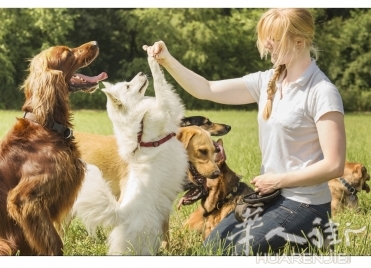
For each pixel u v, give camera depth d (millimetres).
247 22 29781
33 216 4141
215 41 29531
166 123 4496
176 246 4832
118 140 4566
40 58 4441
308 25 4047
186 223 5277
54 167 4184
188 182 5020
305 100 4023
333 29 26891
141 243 4391
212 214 5184
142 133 4473
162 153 4492
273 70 4547
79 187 4398
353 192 6348
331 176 3908
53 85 4293
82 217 4391
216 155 5105
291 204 4102
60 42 28344
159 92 4480
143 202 4434
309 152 4078
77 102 26391
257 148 10461
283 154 4113
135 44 29609
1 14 27062
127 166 4902
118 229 4410
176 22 29188
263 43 4164
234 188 5145
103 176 5129
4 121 17094
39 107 4266
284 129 4070
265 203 4176
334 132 3922
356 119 19500
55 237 4242
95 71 28641
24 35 27547
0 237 4230
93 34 28703
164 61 4605
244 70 29906
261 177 4102
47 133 4242
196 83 4652
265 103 4324
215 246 4273
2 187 4188
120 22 29094
